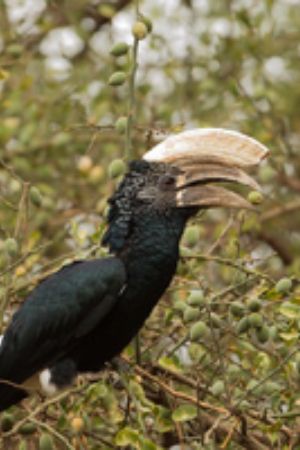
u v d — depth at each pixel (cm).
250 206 986
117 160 992
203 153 1005
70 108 1380
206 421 944
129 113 1015
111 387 902
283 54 1554
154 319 1076
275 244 1533
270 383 906
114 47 1020
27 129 1346
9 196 1302
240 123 1388
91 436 938
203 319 939
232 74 1503
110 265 982
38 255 1060
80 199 1430
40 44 1555
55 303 980
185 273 1044
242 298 950
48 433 862
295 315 888
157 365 968
